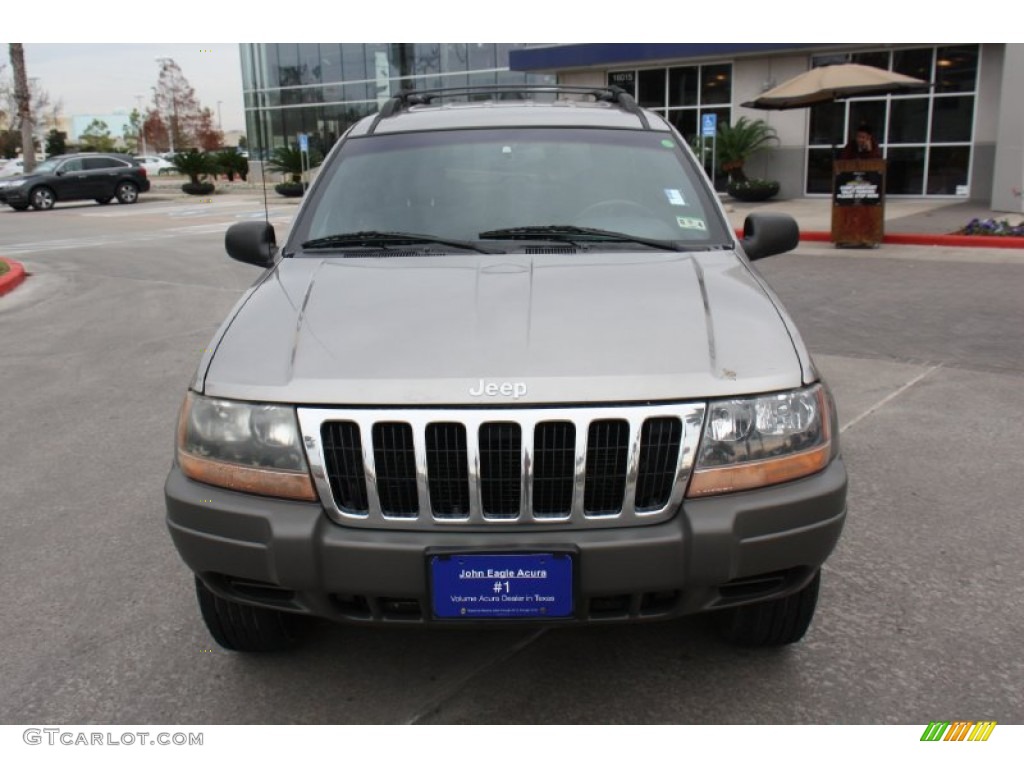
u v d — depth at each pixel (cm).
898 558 370
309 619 327
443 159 378
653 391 243
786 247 373
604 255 324
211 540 253
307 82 3822
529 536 242
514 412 240
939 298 914
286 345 268
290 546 243
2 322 961
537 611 242
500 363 249
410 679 296
